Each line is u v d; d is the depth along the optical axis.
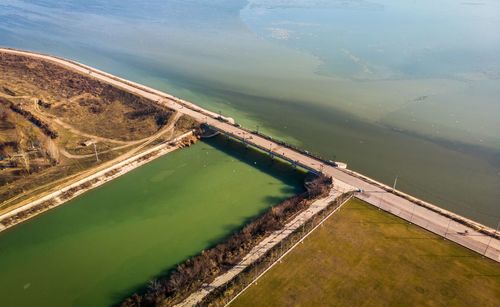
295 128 138.50
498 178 111.62
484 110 152.38
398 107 154.75
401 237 84.25
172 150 120.31
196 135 128.88
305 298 70.06
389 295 70.81
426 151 125.06
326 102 158.50
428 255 79.56
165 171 110.69
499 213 96.75
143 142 122.31
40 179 101.44
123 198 98.94
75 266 78.69
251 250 80.44
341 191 99.25
